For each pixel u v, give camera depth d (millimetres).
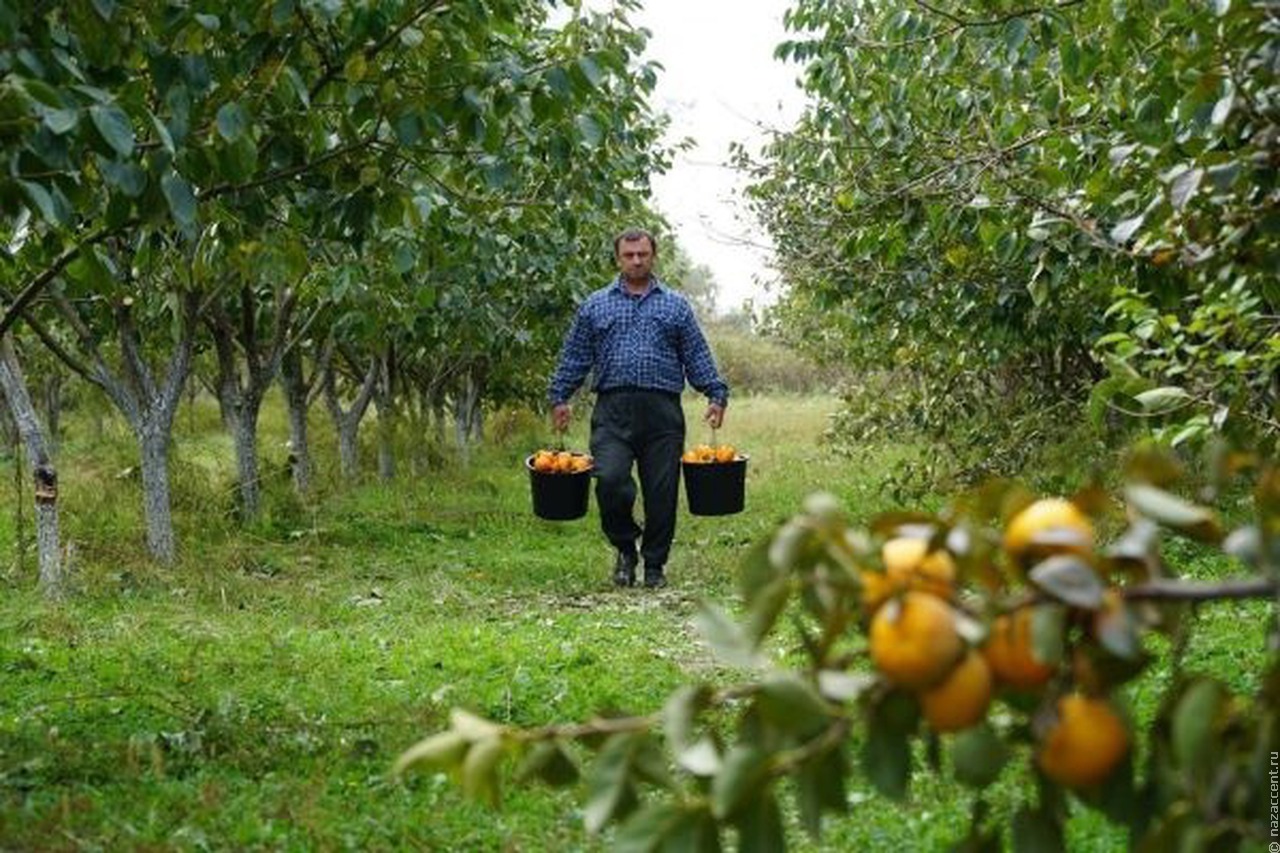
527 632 6832
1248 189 3578
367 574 9883
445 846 3479
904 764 1770
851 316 11312
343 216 5309
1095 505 1818
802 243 9852
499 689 5285
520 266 12398
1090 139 5379
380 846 3459
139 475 12742
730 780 1743
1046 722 1779
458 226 8305
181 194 3881
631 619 7492
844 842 3410
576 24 5699
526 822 3639
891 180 7699
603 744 1961
